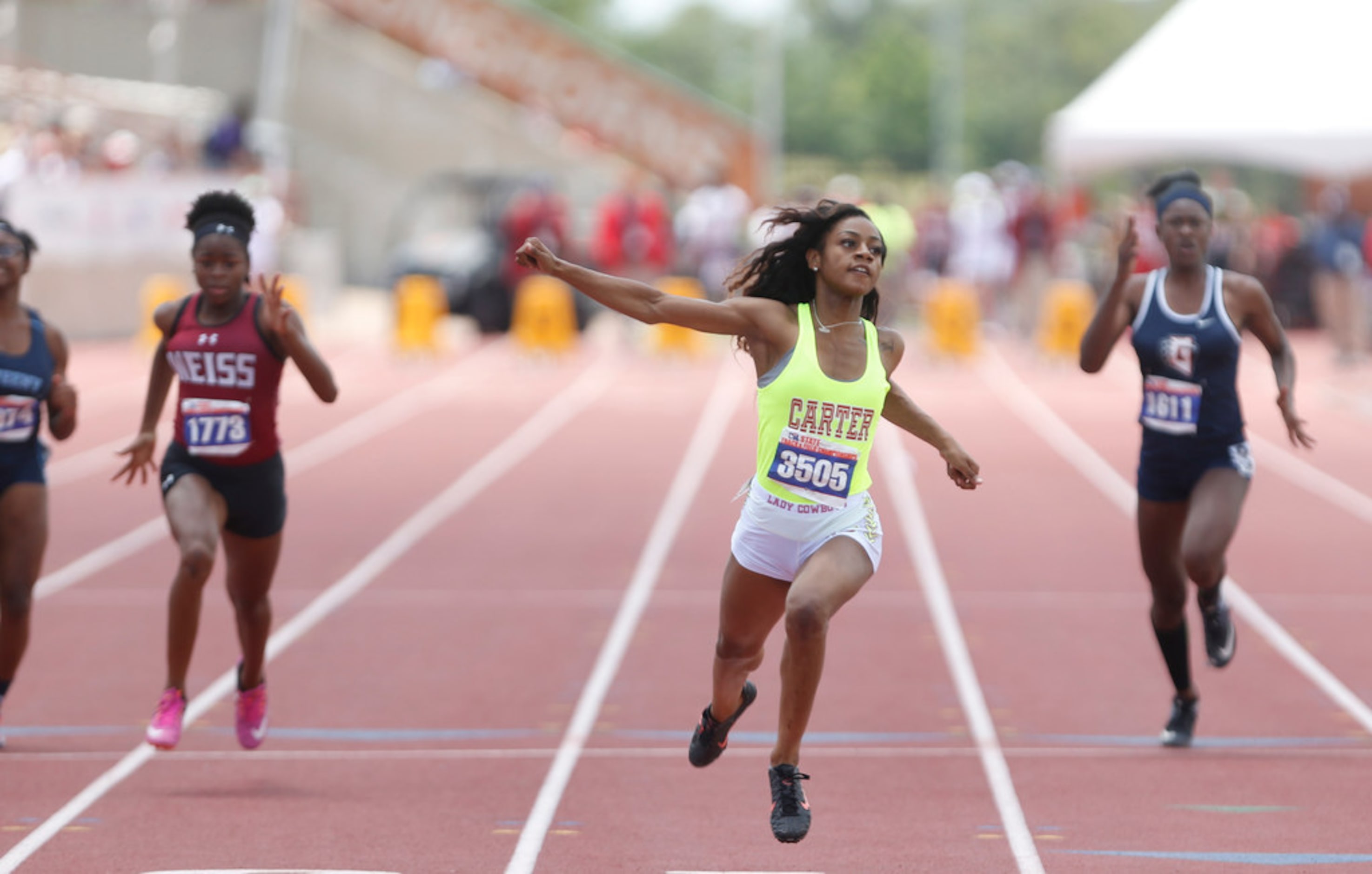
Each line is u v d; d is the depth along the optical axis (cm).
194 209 2336
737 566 1950
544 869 1970
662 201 10238
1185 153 8475
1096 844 2067
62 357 2561
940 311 9275
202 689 2969
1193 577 2445
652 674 3080
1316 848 2033
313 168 12925
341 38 12962
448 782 2388
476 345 9988
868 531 1927
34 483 2527
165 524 4638
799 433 1903
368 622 3512
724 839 2102
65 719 2778
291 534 4509
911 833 2125
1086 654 3219
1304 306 10862
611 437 6450
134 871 1956
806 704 1861
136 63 12719
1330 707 2820
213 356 2298
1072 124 8575
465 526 4625
